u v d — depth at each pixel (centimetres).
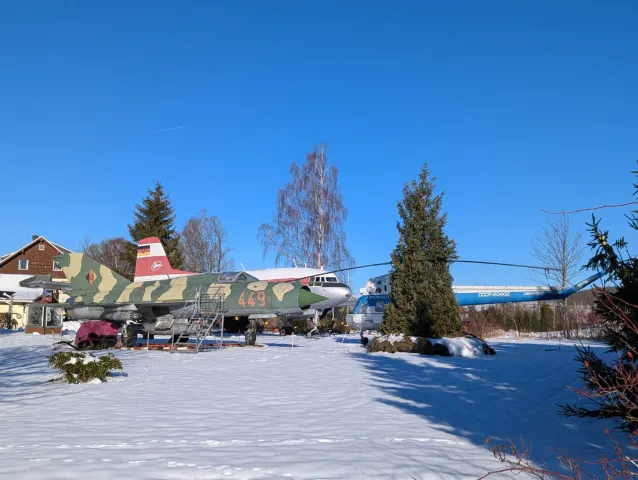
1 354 2042
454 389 1156
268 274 3050
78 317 2597
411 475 533
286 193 3984
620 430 737
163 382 1238
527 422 822
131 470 536
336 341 2998
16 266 4931
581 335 3253
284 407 928
